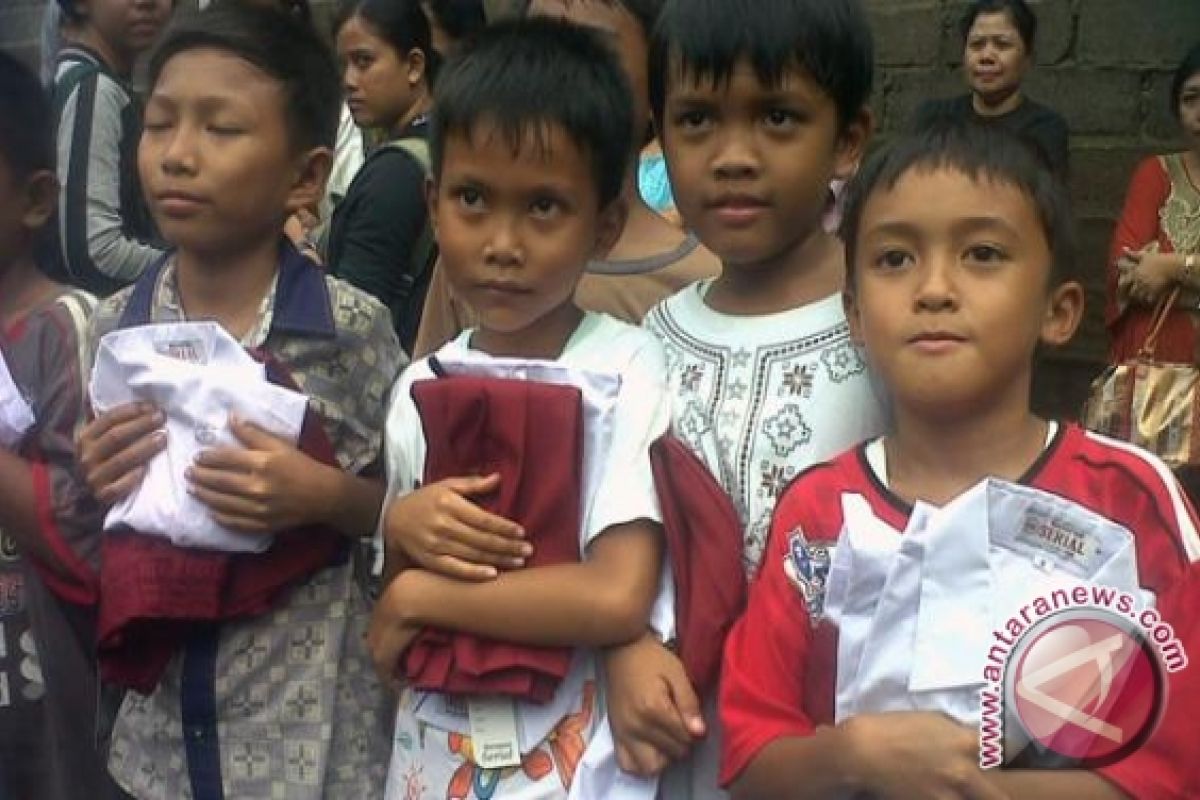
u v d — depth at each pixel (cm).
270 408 179
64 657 214
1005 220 146
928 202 147
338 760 189
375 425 193
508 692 160
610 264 207
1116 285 371
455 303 217
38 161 215
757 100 166
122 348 183
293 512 178
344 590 189
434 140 171
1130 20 431
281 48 188
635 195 212
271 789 186
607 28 205
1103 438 153
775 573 153
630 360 170
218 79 183
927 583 141
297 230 331
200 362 181
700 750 164
